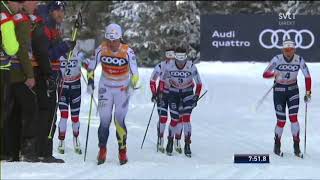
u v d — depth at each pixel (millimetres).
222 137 34375
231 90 46250
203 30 55656
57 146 29406
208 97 44812
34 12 23031
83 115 39969
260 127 37062
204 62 55594
